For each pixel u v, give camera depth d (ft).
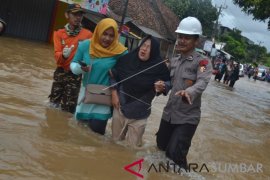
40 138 16.56
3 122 17.49
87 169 14.48
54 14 72.54
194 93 16.17
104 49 18.85
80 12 21.67
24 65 36.99
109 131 20.98
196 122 17.43
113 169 15.12
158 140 18.80
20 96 23.48
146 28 113.39
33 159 14.16
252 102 63.10
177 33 17.08
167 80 18.06
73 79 22.02
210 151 22.86
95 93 18.93
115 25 18.80
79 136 18.25
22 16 68.28
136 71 18.22
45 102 23.26
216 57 181.37
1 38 59.06
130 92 18.39
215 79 99.71
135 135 18.42
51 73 36.22
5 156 13.79
